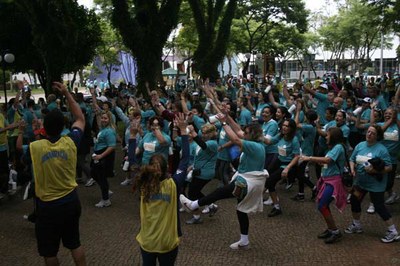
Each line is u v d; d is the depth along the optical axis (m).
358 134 11.33
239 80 26.52
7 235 7.49
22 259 6.48
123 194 10.12
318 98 12.26
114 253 6.63
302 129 9.47
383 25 22.50
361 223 7.87
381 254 6.48
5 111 13.57
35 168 4.93
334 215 8.34
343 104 12.30
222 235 7.36
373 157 6.89
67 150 5.04
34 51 24.47
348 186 6.97
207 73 24.64
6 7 23.27
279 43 43.34
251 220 8.14
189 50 42.84
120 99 19.16
